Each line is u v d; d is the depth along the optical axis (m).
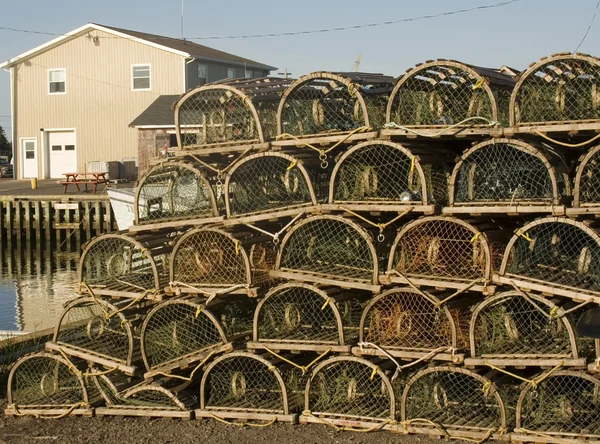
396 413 6.41
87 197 27.53
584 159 6.12
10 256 26.66
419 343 6.48
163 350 7.16
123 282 7.59
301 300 7.01
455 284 6.30
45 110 36.22
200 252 7.28
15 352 8.71
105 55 34.94
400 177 7.01
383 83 7.44
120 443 6.41
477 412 6.36
